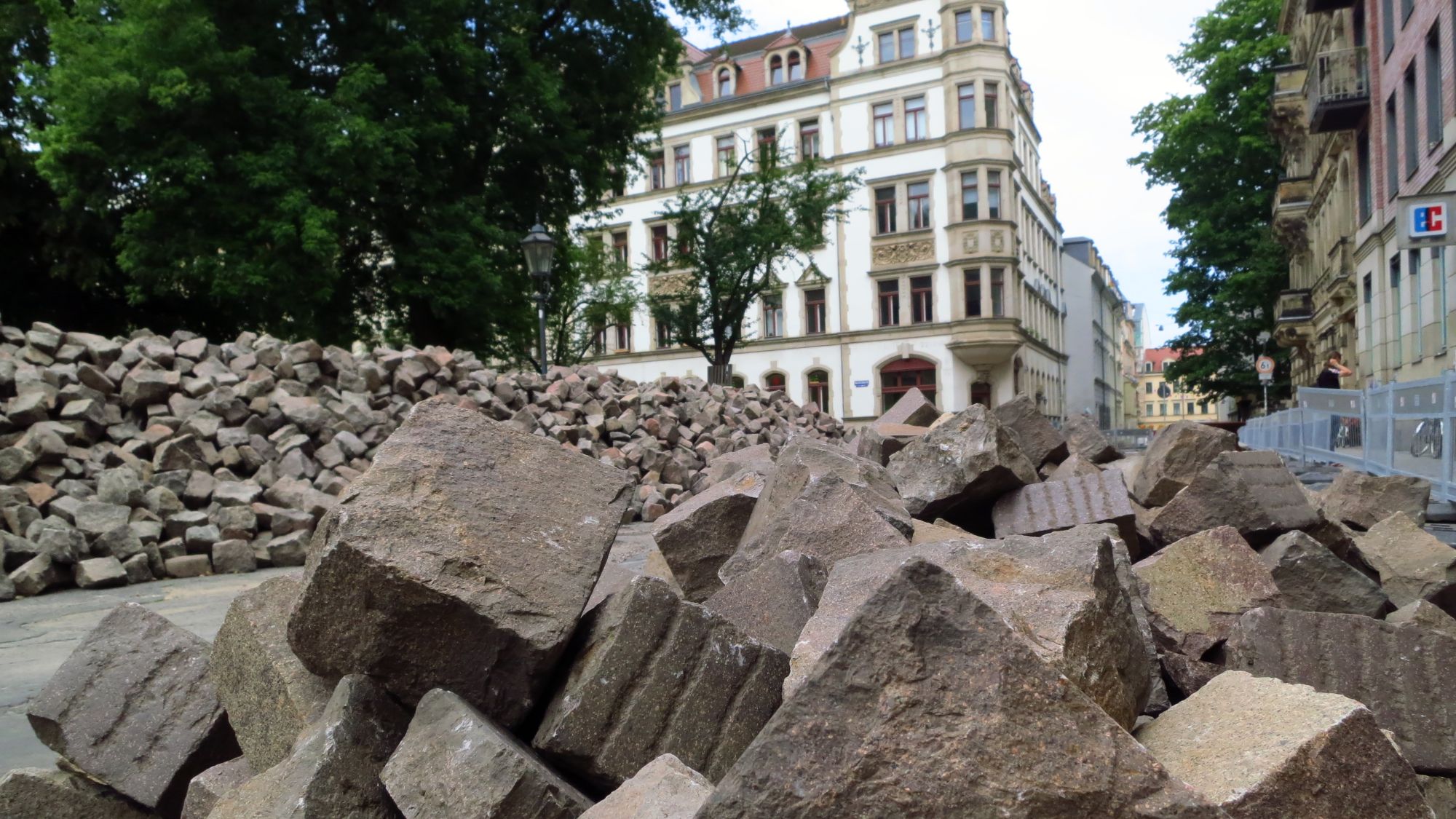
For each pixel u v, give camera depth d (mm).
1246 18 35531
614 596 2781
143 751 2963
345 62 19672
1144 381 163500
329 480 9914
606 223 52844
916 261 45906
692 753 2510
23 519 8078
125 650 3170
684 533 5039
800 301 48500
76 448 9125
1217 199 37750
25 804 2893
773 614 3145
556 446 3131
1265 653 3182
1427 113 18594
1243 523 5176
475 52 19984
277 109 17953
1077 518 5254
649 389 17016
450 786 2217
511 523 2740
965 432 5746
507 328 22953
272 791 2334
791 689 2404
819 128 47969
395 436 2854
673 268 29734
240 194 17875
